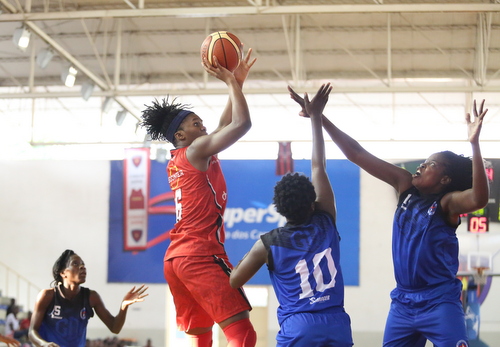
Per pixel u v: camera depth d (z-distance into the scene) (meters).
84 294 6.37
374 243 16.33
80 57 19.30
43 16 13.30
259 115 22.19
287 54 18.78
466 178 4.47
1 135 23.05
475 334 15.00
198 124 4.57
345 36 18.11
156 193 17.30
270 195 16.78
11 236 17.72
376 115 21.91
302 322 3.85
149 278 17.03
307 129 22.05
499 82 19.31
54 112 23.09
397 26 17.61
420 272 4.41
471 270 15.21
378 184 16.52
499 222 15.24
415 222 4.45
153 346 16.75
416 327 4.44
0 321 16.81
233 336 4.28
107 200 17.47
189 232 4.44
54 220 17.61
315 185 4.27
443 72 18.92
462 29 17.52
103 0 16.84
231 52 4.46
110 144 22.12
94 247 17.33
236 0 16.84
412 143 21.72
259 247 4.07
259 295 17.56
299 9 12.44
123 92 17.36
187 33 18.36
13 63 20.02
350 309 16.25
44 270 17.55
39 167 17.88
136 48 18.98
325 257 3.94
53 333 6.19
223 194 4.58
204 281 4.33
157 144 20.72
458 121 21.58
